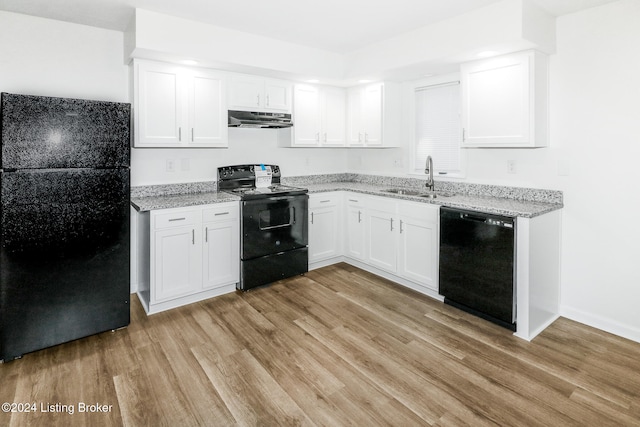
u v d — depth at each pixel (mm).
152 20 2807
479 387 2066
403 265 3553
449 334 2664
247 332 2713
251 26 3146
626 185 2598
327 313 3025
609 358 2350
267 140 4277
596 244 2764
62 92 3008
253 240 3477
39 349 2410
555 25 2842
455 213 2971
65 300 2486
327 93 4355
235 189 3939
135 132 3066
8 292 2285
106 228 2602
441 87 3881
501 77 2924
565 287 2949
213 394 2020
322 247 4156
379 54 3588
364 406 1921
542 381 2111
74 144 2420
